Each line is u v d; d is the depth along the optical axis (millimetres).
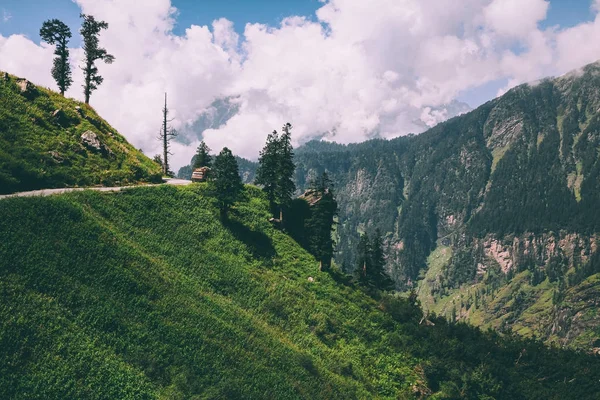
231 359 43344
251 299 59562
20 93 71938
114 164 73938
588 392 78250
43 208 47656
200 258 61344
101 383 33156
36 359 32000
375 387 56219
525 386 72688
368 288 88062
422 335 73062
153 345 39438
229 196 74812
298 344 55438
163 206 68500
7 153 60094
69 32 80000
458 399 60906
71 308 37969
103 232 50438
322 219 86250
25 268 38688
